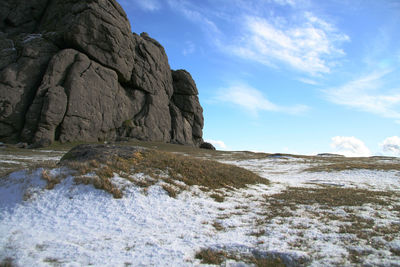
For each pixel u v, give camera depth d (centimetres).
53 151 4594
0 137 5122
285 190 1867
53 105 5306
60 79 5731
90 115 6066
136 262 688
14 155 3653
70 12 6638
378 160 5075
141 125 7581
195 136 10156
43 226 943
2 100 5153
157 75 8406
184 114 9794
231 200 1424
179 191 1407
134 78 7588
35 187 1235
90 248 770
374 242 808
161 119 8319
